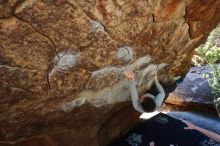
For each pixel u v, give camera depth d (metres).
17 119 2.79
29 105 2.62
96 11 2.18
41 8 1.90
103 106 3.55
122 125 4.61
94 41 2.46
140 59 3.26
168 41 3.29
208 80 5.86
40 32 2.05
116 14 2.32
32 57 2.17
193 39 3.65
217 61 6.56
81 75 2.73
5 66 2.09
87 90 3.02
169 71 4.19
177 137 4.66
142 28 2.71
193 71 6.55
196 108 5.96
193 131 4.79
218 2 3.15
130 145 4.48
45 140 3.42
